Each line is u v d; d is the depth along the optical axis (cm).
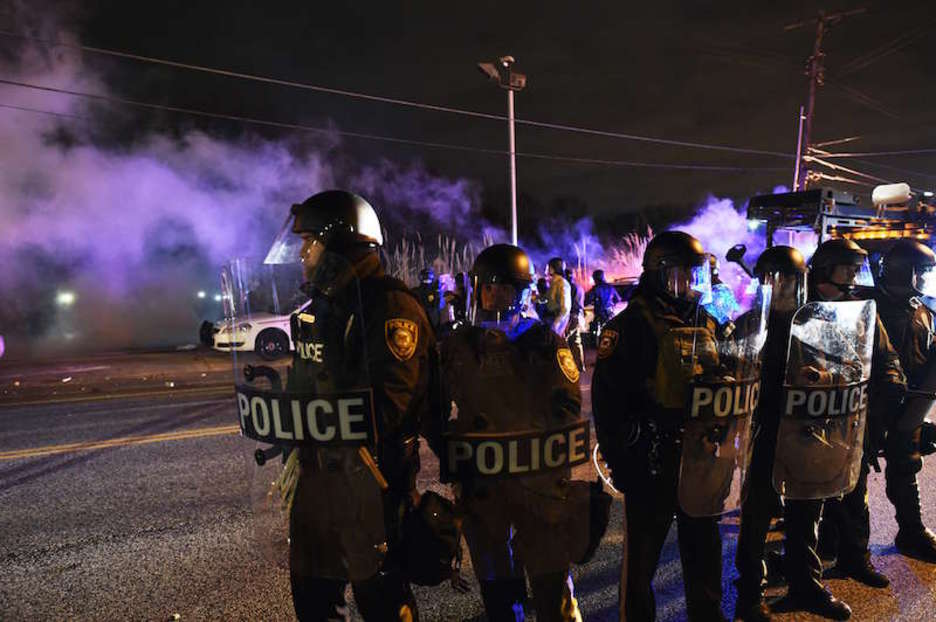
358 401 179
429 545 184
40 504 447
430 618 295
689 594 239
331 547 185
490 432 200
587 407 711
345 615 203
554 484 204
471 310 210
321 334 181
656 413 226
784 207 712
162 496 459
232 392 904
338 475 182
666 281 227
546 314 815
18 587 329
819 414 265
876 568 340
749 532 282
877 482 480
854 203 719
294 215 193
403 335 184
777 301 271
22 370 1209
